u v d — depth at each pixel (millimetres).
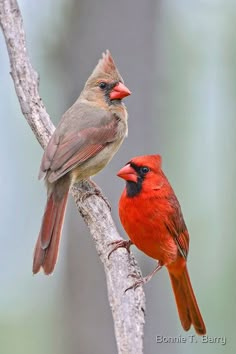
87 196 10391
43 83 14625
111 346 13500
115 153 12281
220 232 15859
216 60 16203
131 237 9703
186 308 10039
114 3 13812
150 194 9555
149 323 13453
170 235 9703
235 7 15859
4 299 15766
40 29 14289
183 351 14078
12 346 15617
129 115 13758
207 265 15586
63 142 10812
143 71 13875
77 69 13906
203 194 16078
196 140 16141
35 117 11000
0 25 11250
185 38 15984
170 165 15812
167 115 15227
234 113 16312
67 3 14133
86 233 13625
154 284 13477
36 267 9641
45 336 15633
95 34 13828
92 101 11609
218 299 14844
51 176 10422
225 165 16266
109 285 9250
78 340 13578
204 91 16266
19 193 15859
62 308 13898
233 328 14484
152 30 13977
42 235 9859
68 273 13727
